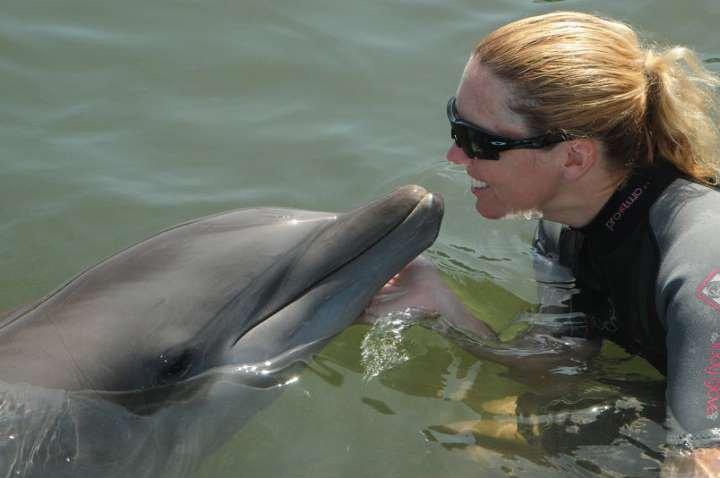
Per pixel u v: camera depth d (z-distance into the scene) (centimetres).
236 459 545
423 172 809
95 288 551
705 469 468
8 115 852
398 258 576
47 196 766
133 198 770
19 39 936
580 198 562
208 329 541
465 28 989
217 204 768
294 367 566
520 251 732
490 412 579
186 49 945
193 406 539
